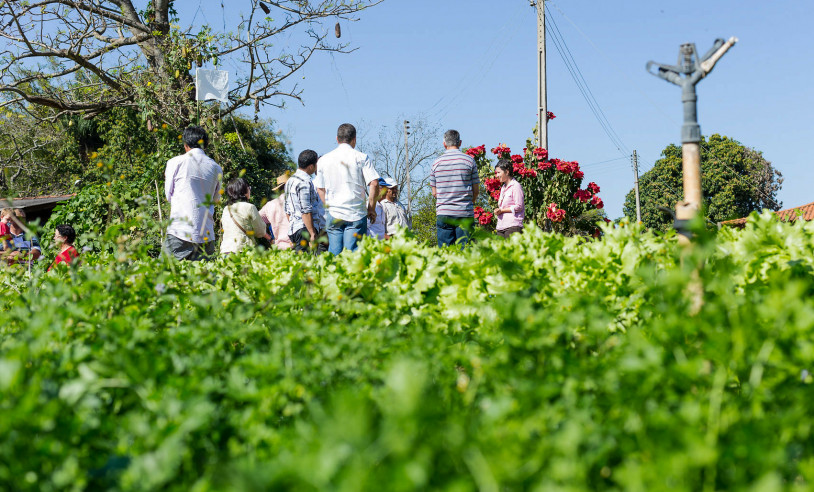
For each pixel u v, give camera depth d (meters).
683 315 2.15
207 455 1.97
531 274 3.71
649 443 1.61
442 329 3.57
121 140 25.45
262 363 2.31
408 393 1.45
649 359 1.91
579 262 3.63
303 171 7.69
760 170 56.59
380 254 4.06
